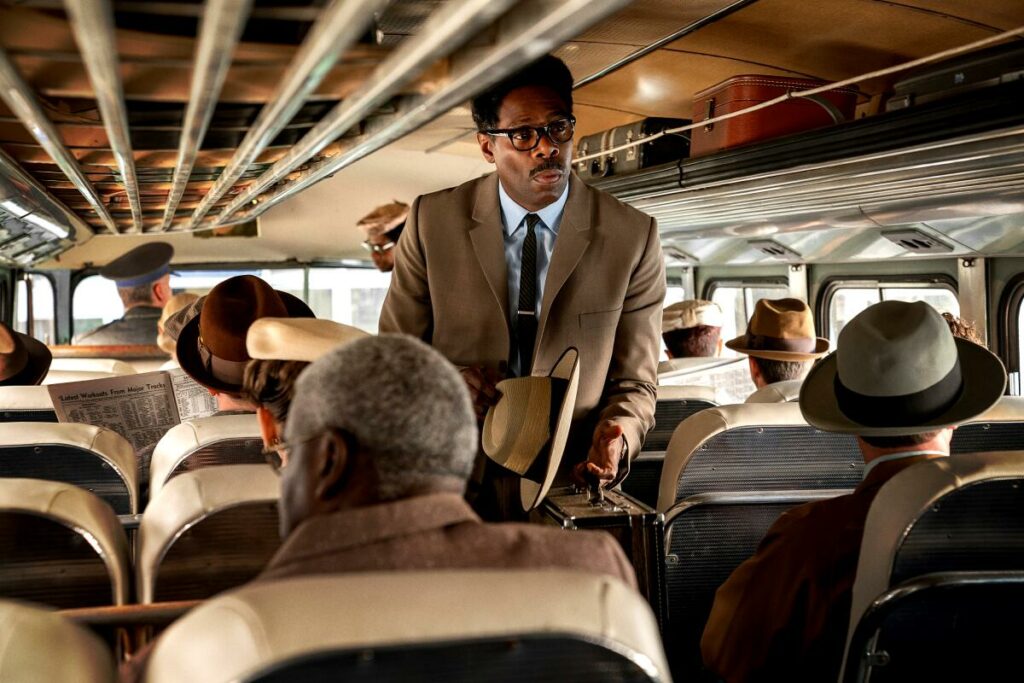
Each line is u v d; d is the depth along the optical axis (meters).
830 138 4.50
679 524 3.18
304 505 1.29
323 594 1.07
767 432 3.23
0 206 4.41
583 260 2.91
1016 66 3.96
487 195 2.96
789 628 2.25
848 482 3.32
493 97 2.77
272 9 1.43
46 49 1.58
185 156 2.41
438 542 1.26
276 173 2.95
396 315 3.09
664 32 4.42
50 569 2.08
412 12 2.16
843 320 7.12
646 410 2.93
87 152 2.86
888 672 2.04
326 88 1.89
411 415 1.26
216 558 2.14
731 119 5.46
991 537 1.98
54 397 3.62
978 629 2.02
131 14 1.47
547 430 2.60
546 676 1.10
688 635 3.27
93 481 3.09
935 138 3.95
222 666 1.04
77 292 10.86
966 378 2.39
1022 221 4.93
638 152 6.56
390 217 7.43
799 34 4.69
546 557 1.32
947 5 4.13
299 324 2.07
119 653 2.02
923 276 6.18
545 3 1.24
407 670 1.06
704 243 7.92
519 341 2.96
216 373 2.88
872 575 2.03
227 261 10.94
